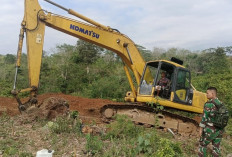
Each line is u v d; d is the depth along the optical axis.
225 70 19.38
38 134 6.48
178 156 5.56
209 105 5.32
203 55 41.44
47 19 8.66
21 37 8.23
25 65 32.56
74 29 9.13
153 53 41.75
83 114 10.34
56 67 27.50
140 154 5.75
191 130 8.99
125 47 9.87
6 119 7.68
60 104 8.14
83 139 6.24
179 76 9.09
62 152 5.39
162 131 8.83
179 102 9.04
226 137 9.50
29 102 8.15
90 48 32.09
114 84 20.84
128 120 7.33
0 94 19.53
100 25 9.52
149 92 9.02
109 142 6.26
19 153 5.14
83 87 24.06
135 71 9.79
